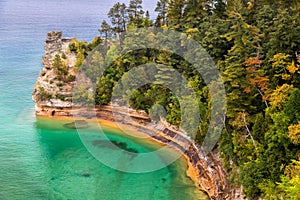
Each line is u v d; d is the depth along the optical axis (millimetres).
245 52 45750
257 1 60906
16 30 149125
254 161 36656
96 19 183250
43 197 43062
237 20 49625
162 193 43062
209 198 41844
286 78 40375
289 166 32031
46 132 62406
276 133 34406
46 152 55031
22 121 66625
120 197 42562
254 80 41281
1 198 42844
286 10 50219
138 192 43375
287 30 43750
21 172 48969
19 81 88625
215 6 64688
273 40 44844
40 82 70125
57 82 68250
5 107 72938
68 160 52250
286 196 30797
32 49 119562
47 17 187875
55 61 69062
